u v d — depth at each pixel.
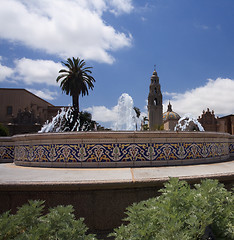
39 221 2.36
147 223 2.10
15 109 48.75
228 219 2.25
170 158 5.28
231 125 55.59
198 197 2.34
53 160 5.34
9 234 2.18
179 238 1.86
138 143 5.13
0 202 3.48
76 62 35.69
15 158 6.59
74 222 2.22
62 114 38.03
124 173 4.12
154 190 3.54
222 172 4.12
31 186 3.39
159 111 59.09
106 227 3.43
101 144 5.09
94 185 3.41
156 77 61.12
